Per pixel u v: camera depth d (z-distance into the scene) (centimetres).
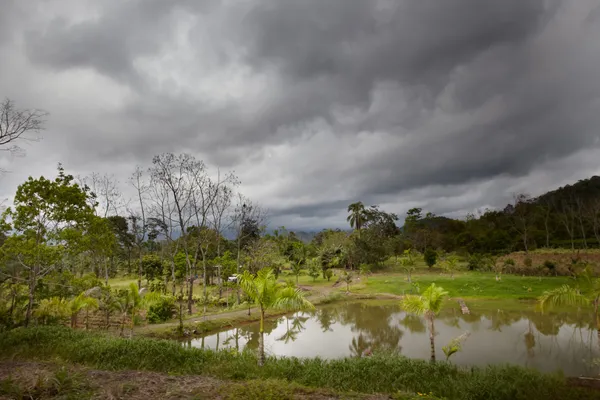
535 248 6744
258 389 980
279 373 1219
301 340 2330
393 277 5459
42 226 1959
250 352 1605
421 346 2067
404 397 991
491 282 4322
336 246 7556
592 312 2902
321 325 2836
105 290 2756
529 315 2875
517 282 4238
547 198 8706
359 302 4009
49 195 1977
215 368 1265
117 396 922
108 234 2436
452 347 1655
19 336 1570
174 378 1132
